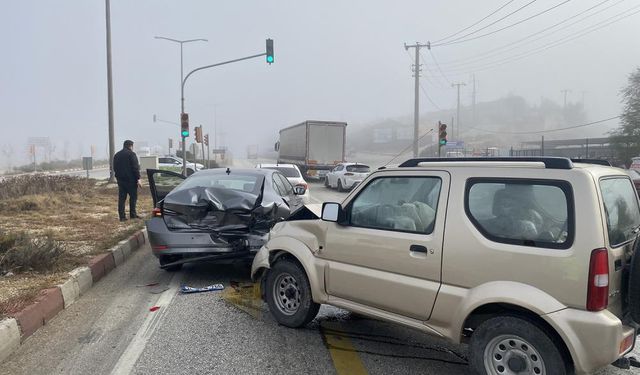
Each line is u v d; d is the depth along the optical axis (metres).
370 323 5.24
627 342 3.38
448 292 3.72
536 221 3.43
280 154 43.38
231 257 6.78
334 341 4.74
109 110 24.59
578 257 3.20
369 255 4.28
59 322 5.25
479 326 3.58
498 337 3.49
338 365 4.21
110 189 19.86
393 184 4.29
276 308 5.15
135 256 8.72
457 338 3.69
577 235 3.24
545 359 3.30
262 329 5.04
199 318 5.37
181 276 7.25
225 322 5.24
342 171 25.48
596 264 3.15
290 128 37.75
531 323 3.35
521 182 3.54
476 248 3.60
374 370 4.12
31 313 4.93
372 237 4.26
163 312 5.57
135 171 11.74
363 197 4.49
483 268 3.56
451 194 3.84
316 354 4.43
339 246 4.54
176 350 4.50
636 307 3.31
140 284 6.83
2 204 13.20
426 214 3.99
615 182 3.76
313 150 32.28
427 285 3.85
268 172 8.41
